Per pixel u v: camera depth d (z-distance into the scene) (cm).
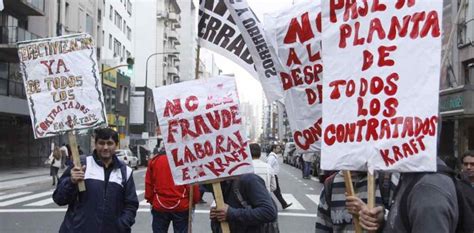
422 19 320
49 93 561
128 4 6638
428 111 312
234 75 485
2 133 3591
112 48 5691
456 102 2133
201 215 1343
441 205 277
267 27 457
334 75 343
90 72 559
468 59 2278
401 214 295
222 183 488
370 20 334
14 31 3253
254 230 467
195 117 482
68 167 542
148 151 4703
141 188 2234
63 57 561
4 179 2642
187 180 479
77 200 520
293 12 448
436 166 300
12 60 3444
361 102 333
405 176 311
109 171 527
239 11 583
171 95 491
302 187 2366
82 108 557
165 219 770
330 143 341
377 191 400
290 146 5338
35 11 3550
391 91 325
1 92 3381
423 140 310
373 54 332
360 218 325
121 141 4828
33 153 3878
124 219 520
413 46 321
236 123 477
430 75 316
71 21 4303
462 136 2369
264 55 574
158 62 8112
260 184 465
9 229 1154
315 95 440
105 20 5356
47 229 1155
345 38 341
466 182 321
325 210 449
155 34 7988
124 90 5888
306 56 443
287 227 1205
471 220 297
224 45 632
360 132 332
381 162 322
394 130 320
